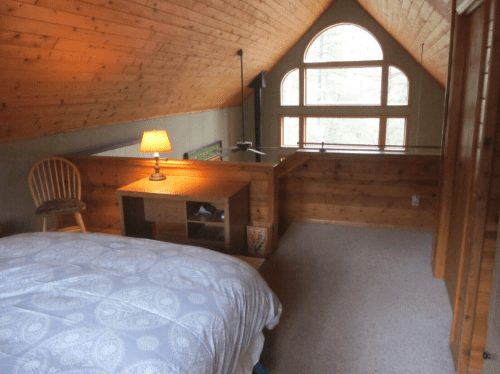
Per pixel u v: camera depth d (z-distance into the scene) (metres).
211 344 1.30
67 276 1.57
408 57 7.83
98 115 4.42
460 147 2.57
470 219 1.92
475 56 2.21
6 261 1.73
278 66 8.55
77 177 3.94
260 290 1.77
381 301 2.69
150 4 3.14
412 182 3.90
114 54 3.47
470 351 1.93
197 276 1.61
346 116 8.55
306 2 5.89
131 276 1.58
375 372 2.02
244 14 4.52
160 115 5.89
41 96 3.32
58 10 2.56
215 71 5.66
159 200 3.27
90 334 1.22
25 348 1.17
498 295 1.47
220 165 3.57
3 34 2.43
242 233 3.44
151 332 1.25
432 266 3.16
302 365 2.07
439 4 3.35
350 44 8.17
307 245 3.67
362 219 4.14
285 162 4.15
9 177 3.66
